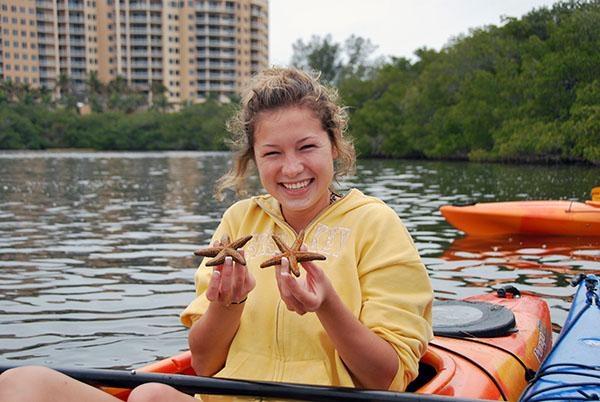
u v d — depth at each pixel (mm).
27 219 11938
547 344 3592
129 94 83875
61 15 95812
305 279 2033
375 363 2080
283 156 2256
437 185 19188
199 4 98375
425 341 2232
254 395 2037
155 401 1791
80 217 12234
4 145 63938
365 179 22203
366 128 44438
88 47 96750
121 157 48094
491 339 3215
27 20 93250
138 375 2102
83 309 5613
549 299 5691
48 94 79500
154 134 67875
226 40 100125
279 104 2232
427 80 41594
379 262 2230
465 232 9445
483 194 15992
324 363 2217
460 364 2840
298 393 2018
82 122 67812
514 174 24234
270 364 2266
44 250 8516
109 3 97688
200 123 68688
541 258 7551
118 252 8336
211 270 2521
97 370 2121
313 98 2252
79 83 96938
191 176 25641
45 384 1729
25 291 6250
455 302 3727
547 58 32750
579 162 31359
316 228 2367
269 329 2289
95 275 6930
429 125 40656
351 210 2346
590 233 8977
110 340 4816
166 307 5668
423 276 2268
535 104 33219
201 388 2070
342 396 1986
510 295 4164
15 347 4668
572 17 33781
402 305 2189
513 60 37688
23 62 93562
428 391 2400
